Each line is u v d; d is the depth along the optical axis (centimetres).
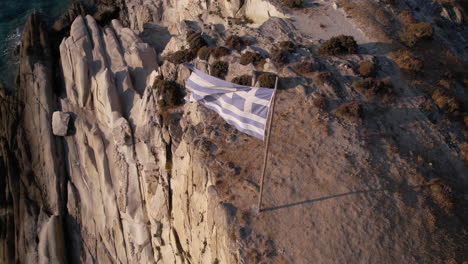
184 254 3756
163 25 5834
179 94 4016
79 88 5006
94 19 5612
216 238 3056
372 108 3666
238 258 2825
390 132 3522
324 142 3384
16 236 4794
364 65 3894
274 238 2889
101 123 4809
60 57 5622
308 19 4584
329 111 3594
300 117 3559
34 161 5022
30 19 5981
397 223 2948
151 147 3975
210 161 3338
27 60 5569
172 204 3822
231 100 2911
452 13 5072
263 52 4100
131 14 6103
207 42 4375
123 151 4350
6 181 5091
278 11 4653
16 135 5231
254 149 3388
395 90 3844
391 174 3216
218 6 5109
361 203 3025
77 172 4834
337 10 4697
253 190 3122
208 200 3164
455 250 2872
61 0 7162
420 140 3512
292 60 3981
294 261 2784
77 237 4694
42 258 4525
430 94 3872
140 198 4219
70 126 4962
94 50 5241
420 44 4359
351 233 2889
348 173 3181
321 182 3145
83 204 4747
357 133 3444
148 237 4169
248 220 2977
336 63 3975
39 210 4831
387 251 2817
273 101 2695
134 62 4972
